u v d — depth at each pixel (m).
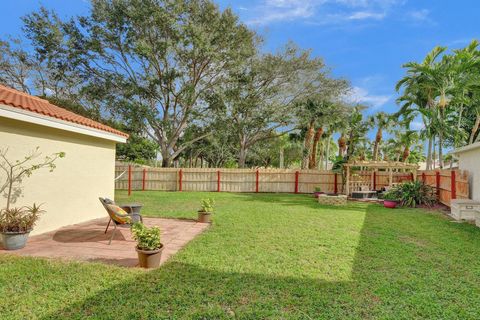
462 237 6.66
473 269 4.56
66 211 7.31
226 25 20.86
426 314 3.18
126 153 32.78
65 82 21.59
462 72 16.62
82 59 20.45
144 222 8.05
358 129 29.73
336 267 4.59
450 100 17.98
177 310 3.19
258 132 27.08
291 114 24.94
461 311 3.24
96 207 8.50
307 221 8.46
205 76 23.41
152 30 20.02
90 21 20.39
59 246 5.50
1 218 5.23
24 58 20.59
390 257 5.12
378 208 11.88
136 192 17.58
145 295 3.52
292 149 40.16
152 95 21.89
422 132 18.59
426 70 17.00
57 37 19.41
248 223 8.01
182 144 24.73
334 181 18.89
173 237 6.40
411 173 17.31
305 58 23.70
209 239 6.22
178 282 3.91
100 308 3.20
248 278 4.09
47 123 6.30
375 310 3.25
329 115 24.05
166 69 21.28
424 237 6.64
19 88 21.45
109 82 20.58
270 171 19.44
